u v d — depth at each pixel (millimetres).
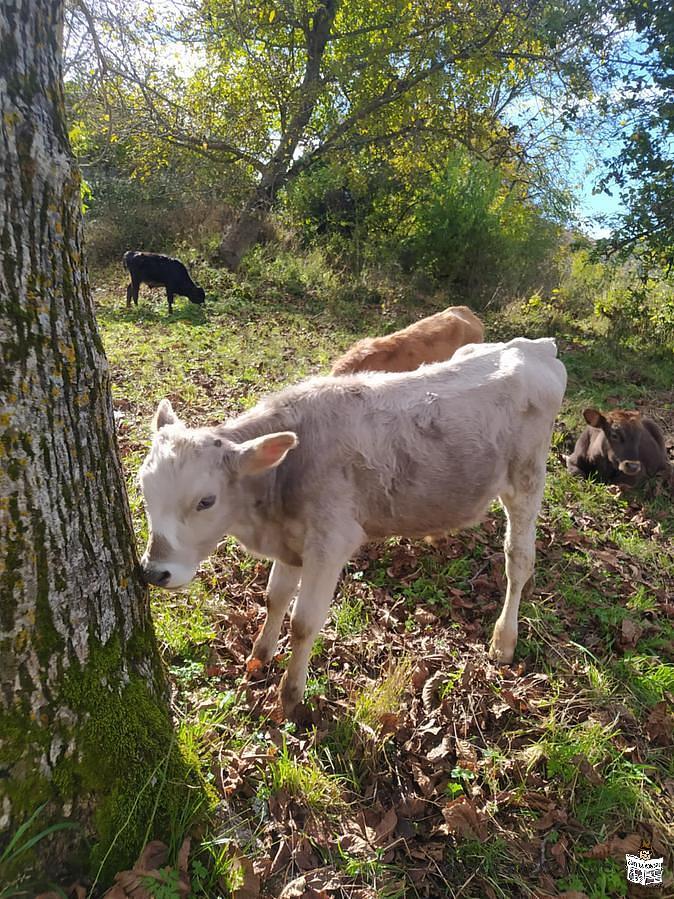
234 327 10469
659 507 6066
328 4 14820
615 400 9023
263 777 2738
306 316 11898
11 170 1796
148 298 13234
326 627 3789
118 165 16812
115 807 2145
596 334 13039
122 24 4043
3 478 1880
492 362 3869
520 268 16234
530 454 3836
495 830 2711
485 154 17500
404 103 15211
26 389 1913
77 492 2131
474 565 4688
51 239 1947
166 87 13648
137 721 2291
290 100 15016
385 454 3227
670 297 14422
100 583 2254
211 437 2859
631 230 12367
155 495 2730
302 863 2445
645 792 2938
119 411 6121
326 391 3281
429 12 14750
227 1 13375
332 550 3070
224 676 3314
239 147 15547
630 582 4676
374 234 16969
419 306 14008
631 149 12008
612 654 3850
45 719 2033
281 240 17234
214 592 3941
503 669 3635
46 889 1983
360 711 3074
